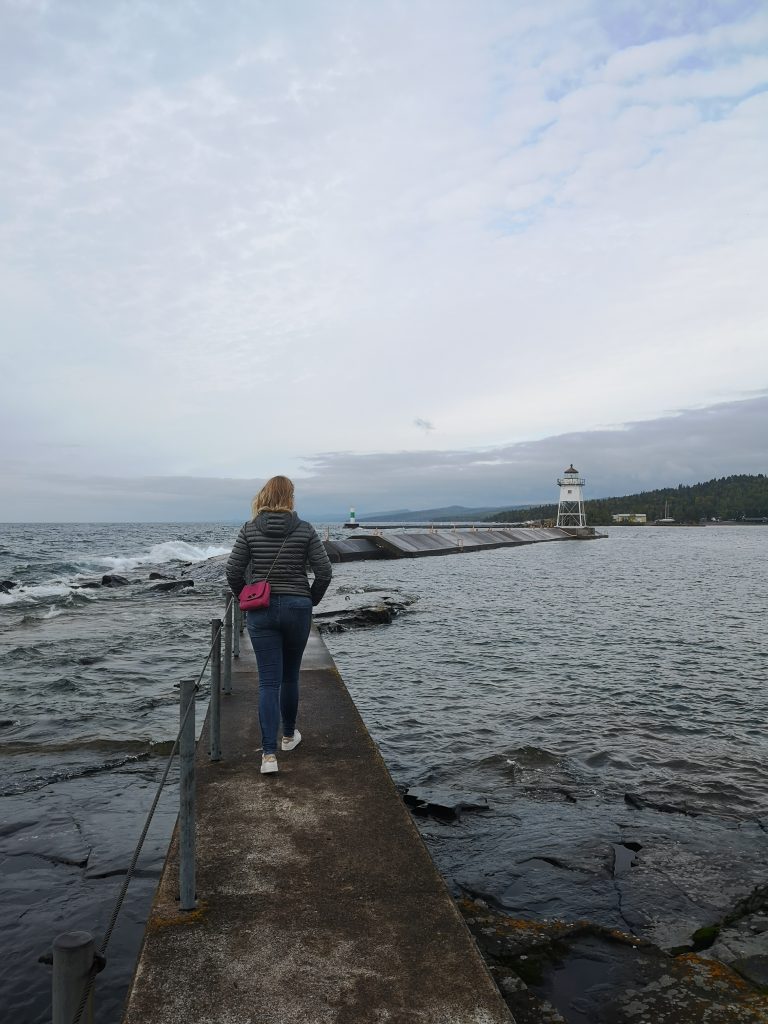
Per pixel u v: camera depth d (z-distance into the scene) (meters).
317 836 4.16
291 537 5.00
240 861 3.85
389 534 61.16
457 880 5.30
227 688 7.46
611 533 150.62
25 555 49.88
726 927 4.65
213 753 5.44
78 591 28.28
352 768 5.28
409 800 6.87
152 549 60.31
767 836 6.18
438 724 9.72
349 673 13.12
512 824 6.41
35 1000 3.76
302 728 6.21
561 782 7.50
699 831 6.26
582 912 4.83
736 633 17.89
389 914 3.34
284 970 2.89
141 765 7.74
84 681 12.15
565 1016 3.55
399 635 17.62
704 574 39.19
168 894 3.50
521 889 5.16
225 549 66.88
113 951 4.22
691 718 10.08
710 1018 3.54
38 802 6.60
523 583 33.38
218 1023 2.57
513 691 11.66
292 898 3.47
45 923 4.51
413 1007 2.68
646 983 3.84
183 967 2.89
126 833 5.93
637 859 5.70
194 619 20.61
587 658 14.58
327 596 25.80
